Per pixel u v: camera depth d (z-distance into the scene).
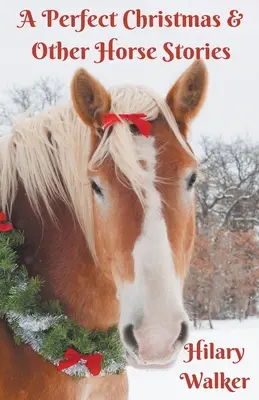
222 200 20.70
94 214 2.08
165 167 1.94
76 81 2.10
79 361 2.18
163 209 1.87
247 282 16.95
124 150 1.91
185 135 2.18
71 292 2.23
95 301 2.23
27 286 2.17
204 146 21.75
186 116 2.18
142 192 1.88
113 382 2.32
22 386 2.14
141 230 1.85
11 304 2.13
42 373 2.16
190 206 2.02
